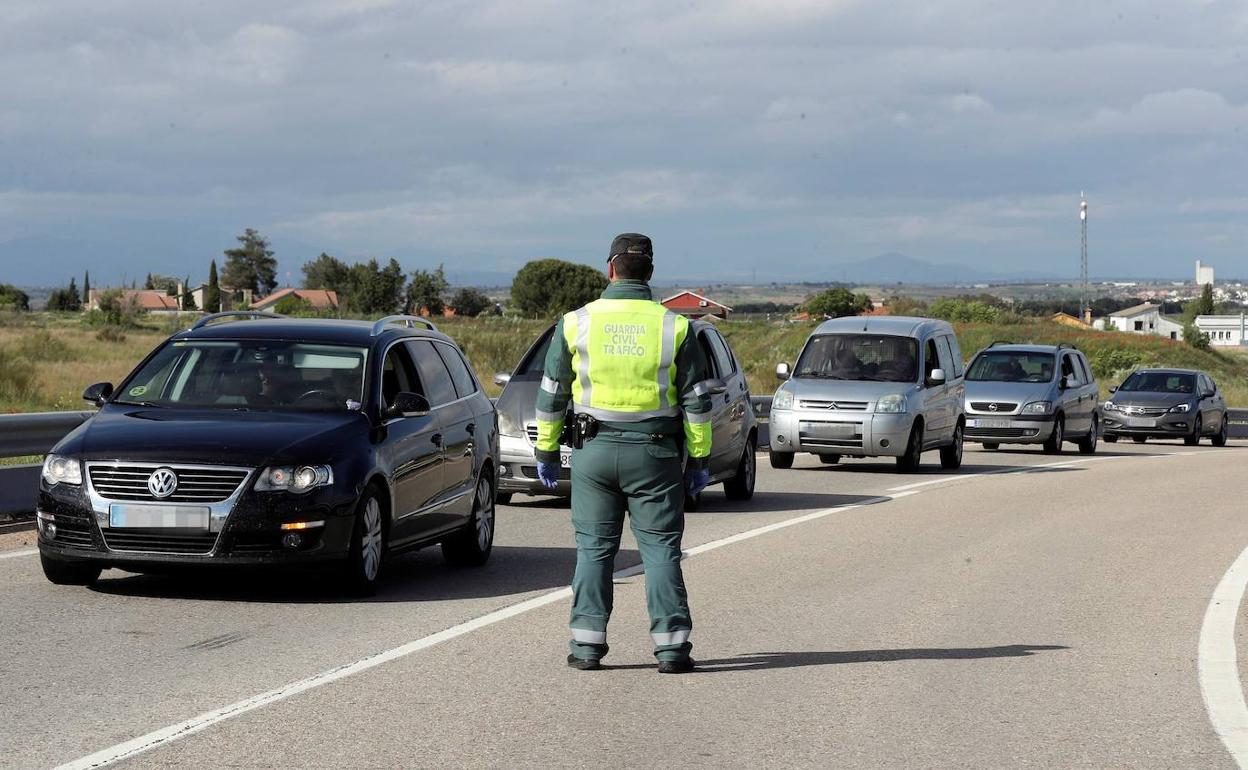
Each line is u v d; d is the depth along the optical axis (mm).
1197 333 131875
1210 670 11352
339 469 13523
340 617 13086
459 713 9516
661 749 8672
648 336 10570
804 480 29891
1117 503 25609
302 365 15094
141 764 8180
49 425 19953
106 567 13578
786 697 10148
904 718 9602
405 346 16016
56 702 9656
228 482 13062
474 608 13695
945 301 132750
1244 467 35938
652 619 10930
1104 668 11391
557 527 20766
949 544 19375
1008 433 40625
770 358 92688
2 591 13906
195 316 141750
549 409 10859
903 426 30859
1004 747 8898
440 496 15656
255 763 8227
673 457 10750
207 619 12805
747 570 16734
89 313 126750
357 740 8781
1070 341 113750
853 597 14781
